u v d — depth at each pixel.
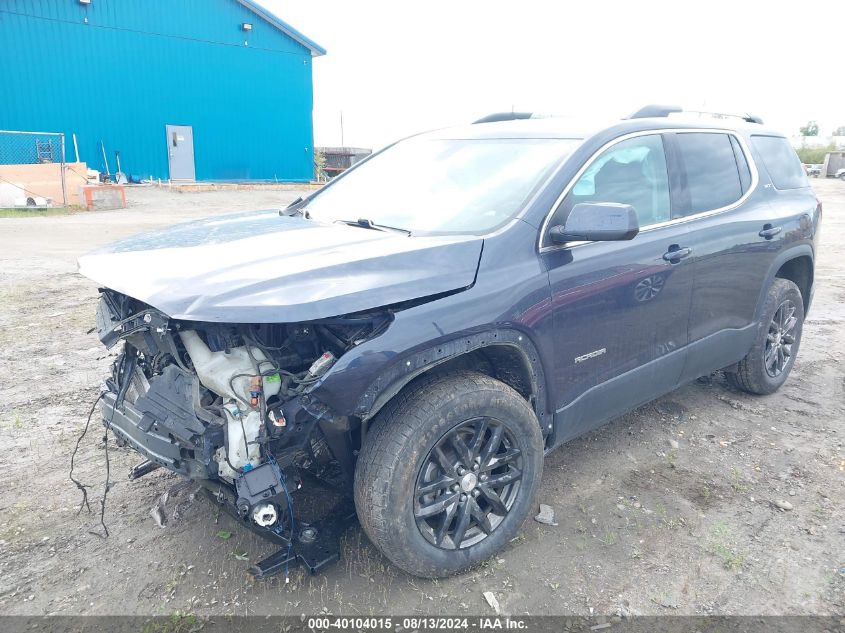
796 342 5.11
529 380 3.13
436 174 3.72
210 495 3.04
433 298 2.75
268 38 28.53
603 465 3.97
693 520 3.42
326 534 3.03
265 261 2.76
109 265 2.95
